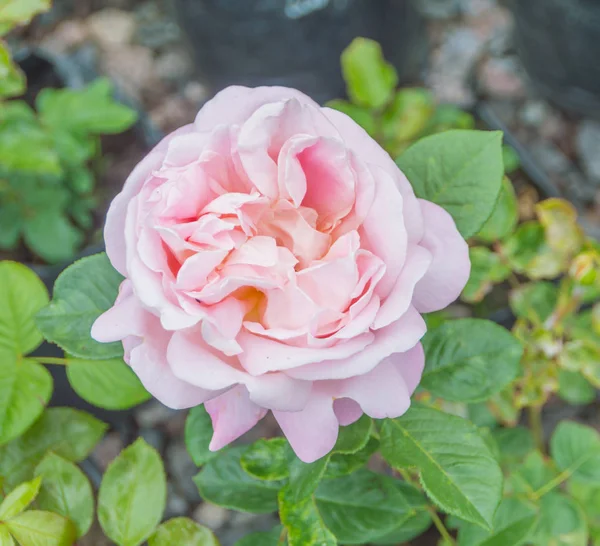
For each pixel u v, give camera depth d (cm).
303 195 30
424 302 31
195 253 29
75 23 84
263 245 29
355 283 29
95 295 34
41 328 34
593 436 46
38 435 39
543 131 77
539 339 48
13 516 34
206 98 80
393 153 58
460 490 33
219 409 30
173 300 29
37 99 65
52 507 36
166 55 83
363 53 56
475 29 84
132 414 64
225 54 71
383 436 34
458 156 35
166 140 31
